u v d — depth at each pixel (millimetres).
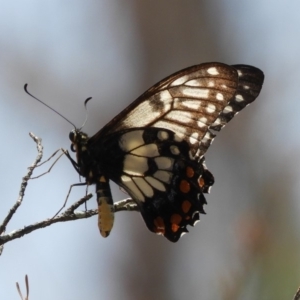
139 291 1258
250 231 1156
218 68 1111
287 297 1150
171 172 1116
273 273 1152
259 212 1203
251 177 1251
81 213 1101
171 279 1258
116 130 1120
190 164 1116
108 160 1118
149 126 1118
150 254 1261
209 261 1248
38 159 1099
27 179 1096
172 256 1260
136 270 1261
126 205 1116
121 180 1118
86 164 1118
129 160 1118
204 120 1115
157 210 1117
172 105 1117
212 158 1262
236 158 1259
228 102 1112
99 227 1111
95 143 1118
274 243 1161
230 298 1150
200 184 1117
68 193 1119
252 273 1151
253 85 1118
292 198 1225
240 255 1153
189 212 1115
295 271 1154
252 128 1263
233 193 1256
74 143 1119
